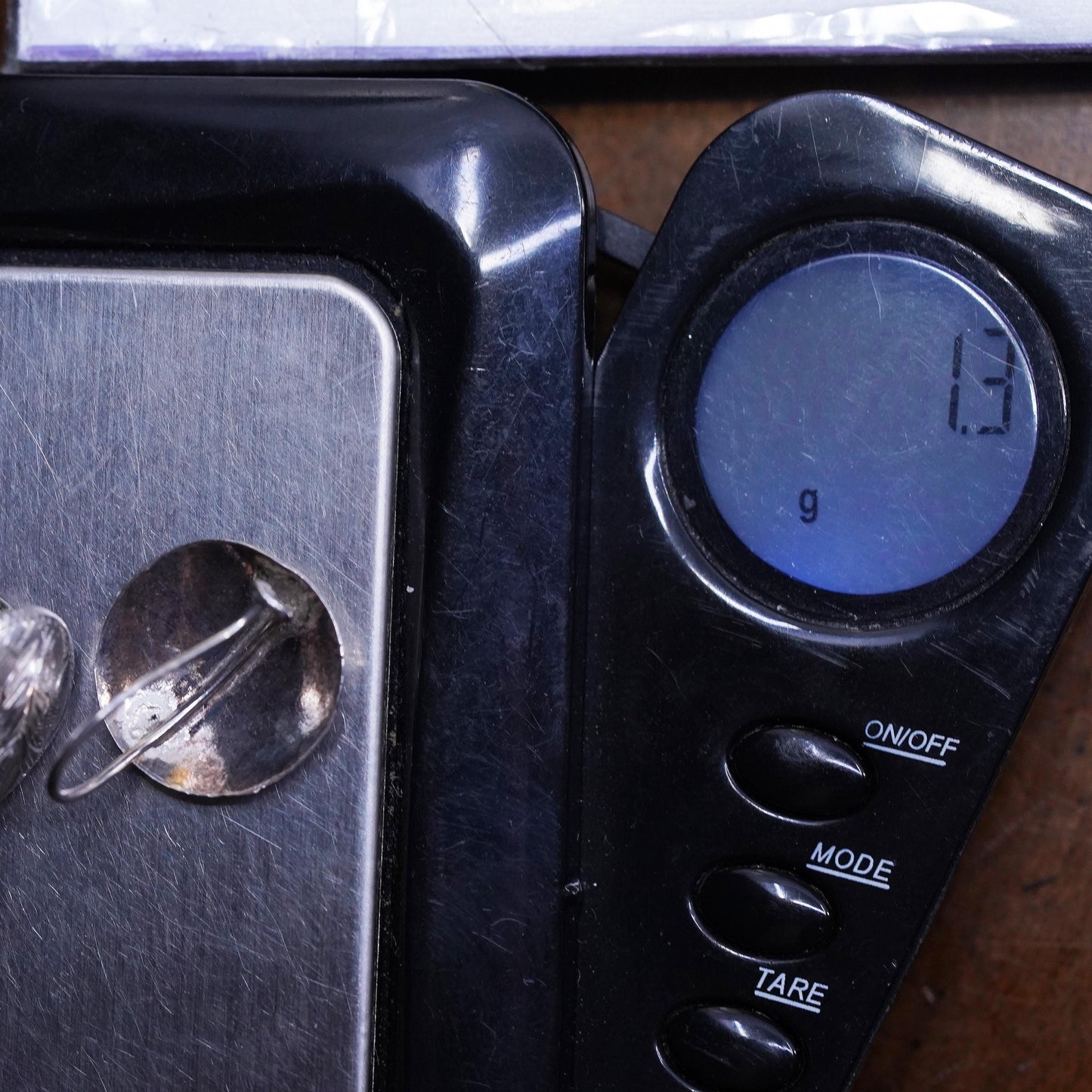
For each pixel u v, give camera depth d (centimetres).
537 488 21
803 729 21
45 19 23
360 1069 21
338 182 21
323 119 21
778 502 21
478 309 21
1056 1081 23
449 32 23
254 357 21
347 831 21
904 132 21
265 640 21
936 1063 23
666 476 21
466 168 21
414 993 21
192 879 21
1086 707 23
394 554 21
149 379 21
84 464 21
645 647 21
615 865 21
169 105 22
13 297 21
